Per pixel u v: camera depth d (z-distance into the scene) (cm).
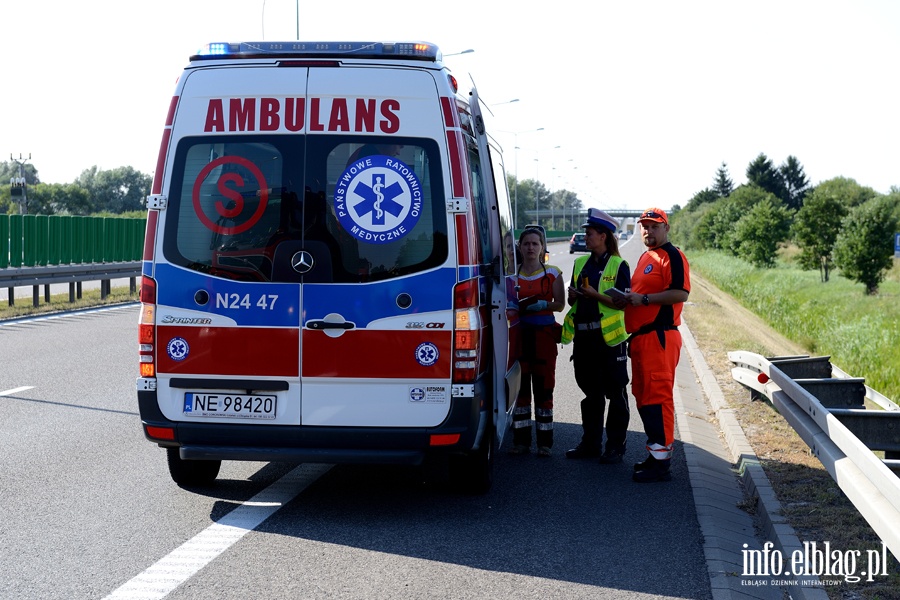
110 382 1120
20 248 2045
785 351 1888
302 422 580
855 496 532
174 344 585
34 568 491
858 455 542
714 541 556
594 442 795
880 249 3794
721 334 1778
